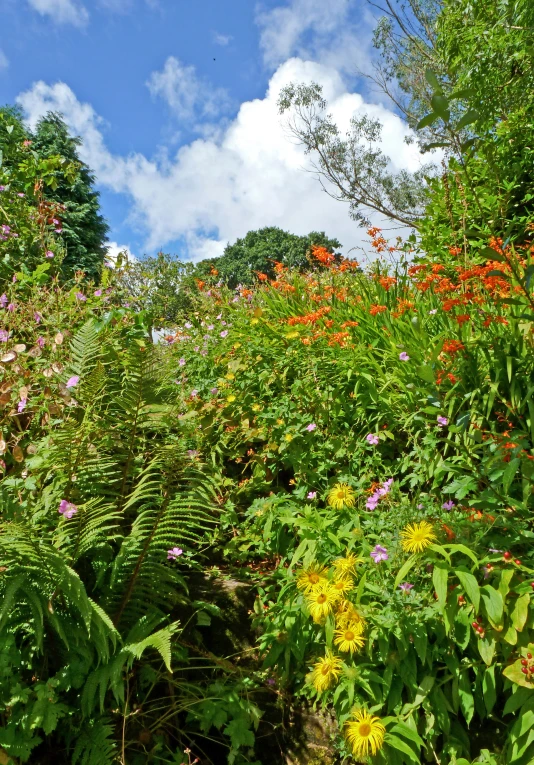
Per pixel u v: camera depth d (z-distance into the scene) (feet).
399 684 7.02
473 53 17.42
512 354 9.76
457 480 8.37
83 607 6.28
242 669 8.17
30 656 6.71
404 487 9.90
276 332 13.83
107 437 8.89
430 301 12.53
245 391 12.30
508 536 7.41
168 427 10.16
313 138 55.26
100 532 7.58
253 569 9.48
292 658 8.22
